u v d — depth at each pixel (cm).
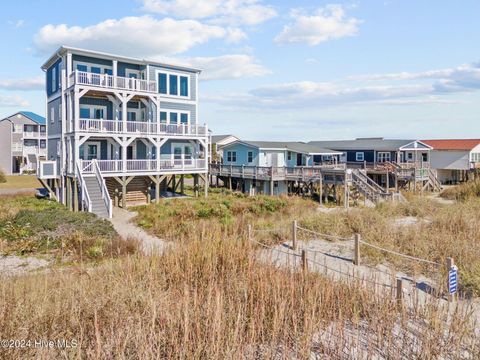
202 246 801
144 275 702
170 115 2750
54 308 544
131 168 2391
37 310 525
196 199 2595
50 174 2533
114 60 2464
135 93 2428
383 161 3825
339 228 1422
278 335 511
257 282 627
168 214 1986
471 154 4238
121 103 2556
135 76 2633
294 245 1237
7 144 5225
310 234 1393
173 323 486
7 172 5200
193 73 2858
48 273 959
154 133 2508
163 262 780
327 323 571
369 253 1127
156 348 455
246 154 3491
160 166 2531
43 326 498
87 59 2427
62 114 2388
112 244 1297
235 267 701
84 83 2214
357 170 2752
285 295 599
